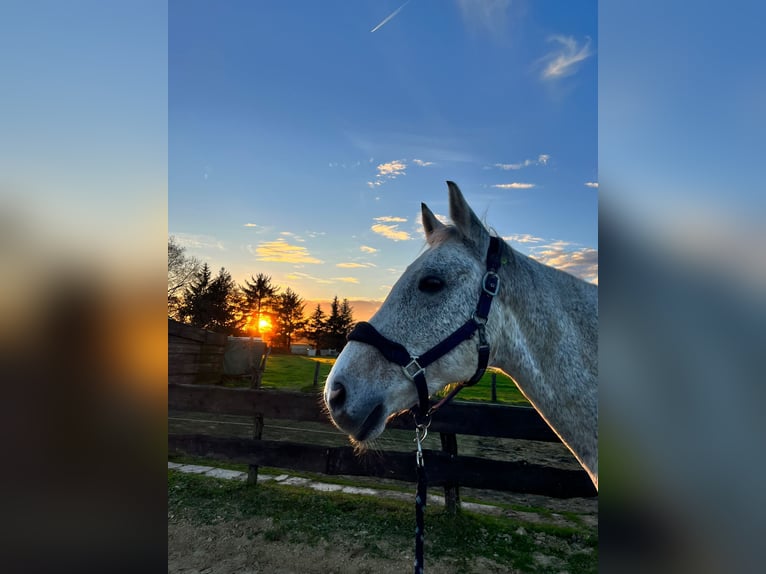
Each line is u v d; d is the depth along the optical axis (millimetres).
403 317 1675
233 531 3664
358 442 1676
